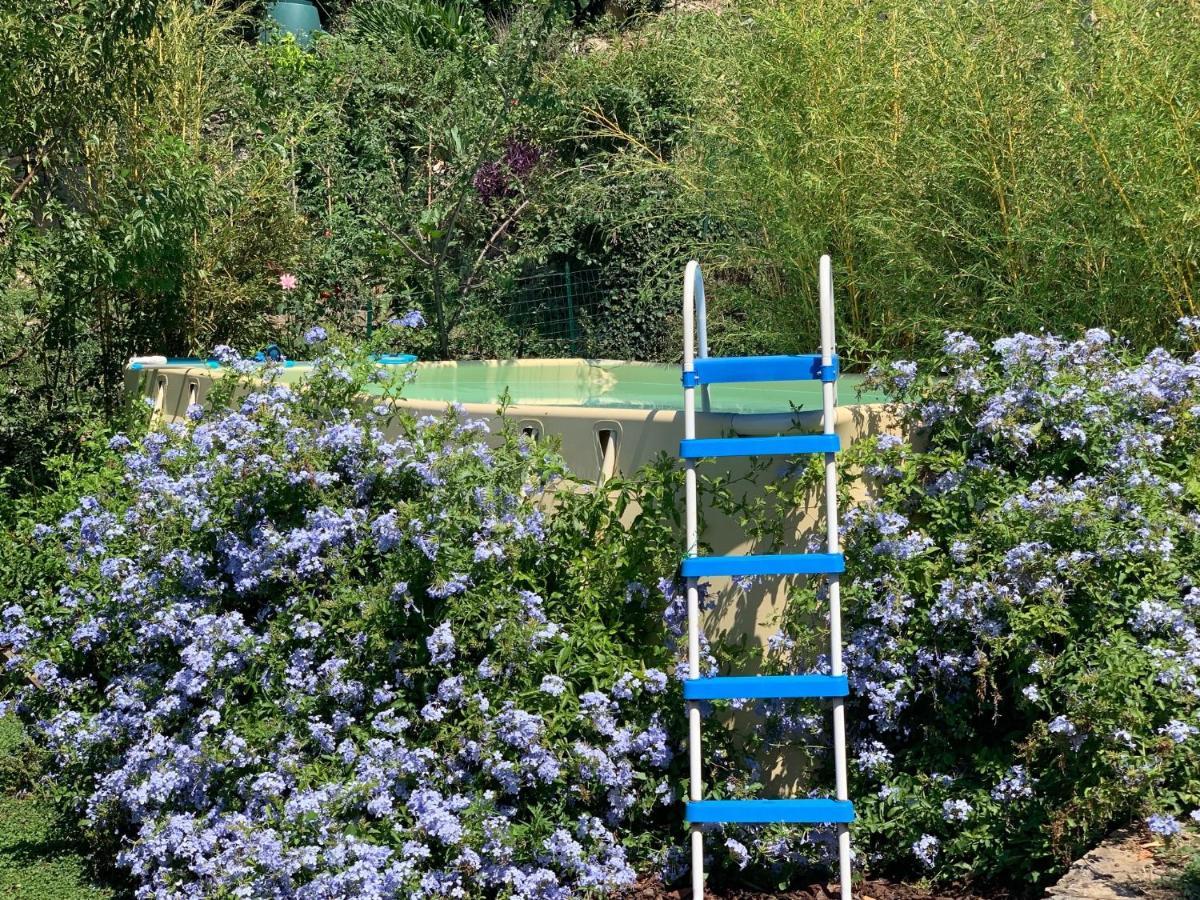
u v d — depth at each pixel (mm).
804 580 4434
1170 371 4762
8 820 4938
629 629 4449
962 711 4293
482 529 4395
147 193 8141
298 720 4227
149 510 4941
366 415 5055
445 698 4102
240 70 10516
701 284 4734
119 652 4852
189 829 3965
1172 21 5727
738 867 4133
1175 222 5438
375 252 11422
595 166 11508
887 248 6242
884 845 4184
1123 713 3705
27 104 8250
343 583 4406
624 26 13797
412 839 3865
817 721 4281
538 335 11789
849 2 6844
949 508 4543
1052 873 3814
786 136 6859
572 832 4035
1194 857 3533
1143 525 4250
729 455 4148
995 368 4855
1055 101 5805
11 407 9039
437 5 13242
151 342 9383
